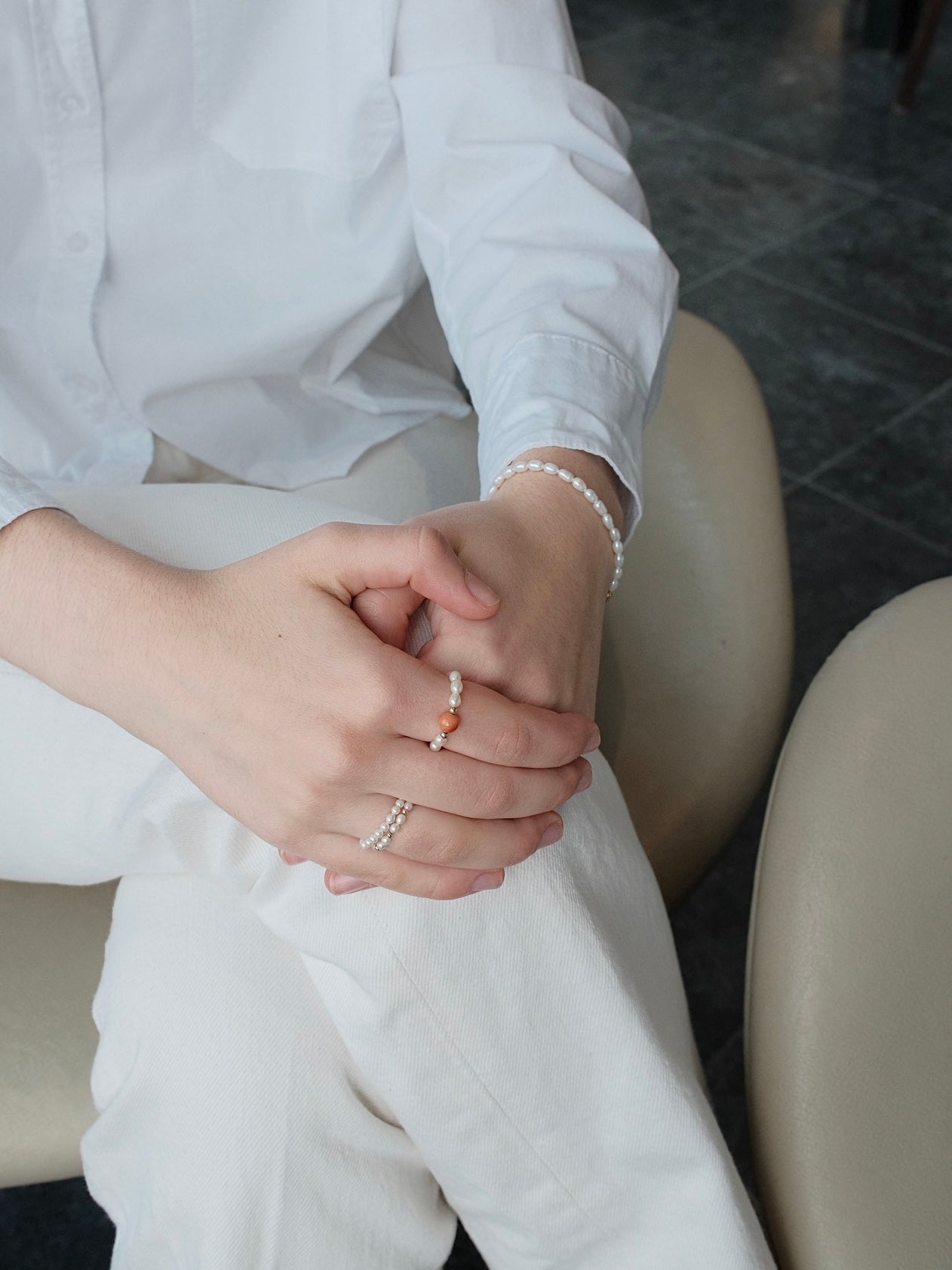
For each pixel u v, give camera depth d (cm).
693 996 146
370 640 80
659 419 122
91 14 99
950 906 90
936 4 326
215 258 109
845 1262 82
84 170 103
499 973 84
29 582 84
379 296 111
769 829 95
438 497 114
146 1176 88
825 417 237
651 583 118
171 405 111
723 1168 85
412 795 80
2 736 87
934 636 98
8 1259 123
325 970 86
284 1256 86
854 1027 87
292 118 106
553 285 98
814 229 294
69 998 98
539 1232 88
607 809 91
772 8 403
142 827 87
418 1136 87
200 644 81
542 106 103
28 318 106
